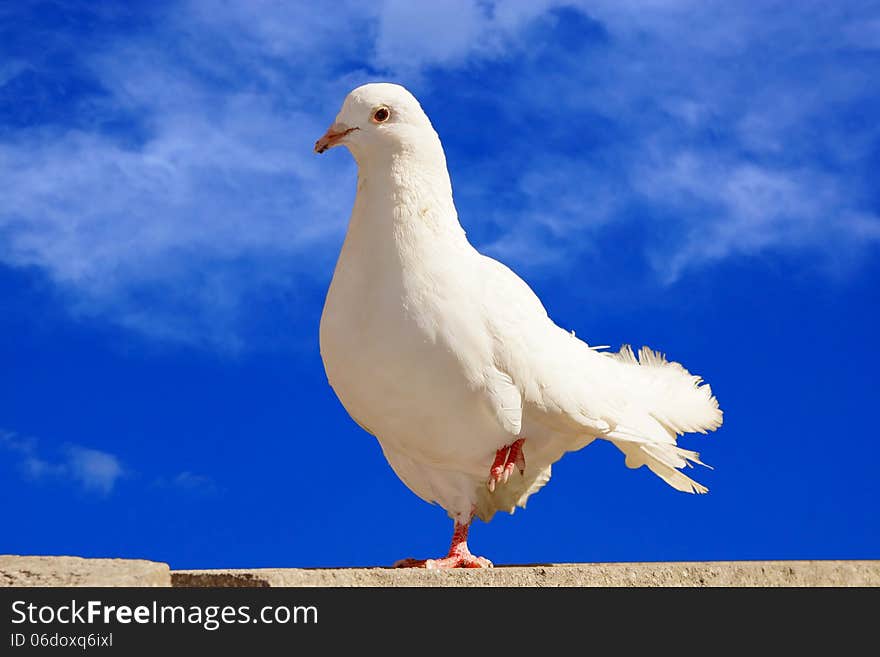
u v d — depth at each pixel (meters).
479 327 1.42
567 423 1.46
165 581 1.31
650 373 1.56
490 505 1.52
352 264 1.44
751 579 1.40
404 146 1.44
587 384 1.47
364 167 1.45
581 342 1.51
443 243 1.43
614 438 1.48
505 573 1.36
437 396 1.42
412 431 1.44
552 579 1.37
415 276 1.42
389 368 1.42
